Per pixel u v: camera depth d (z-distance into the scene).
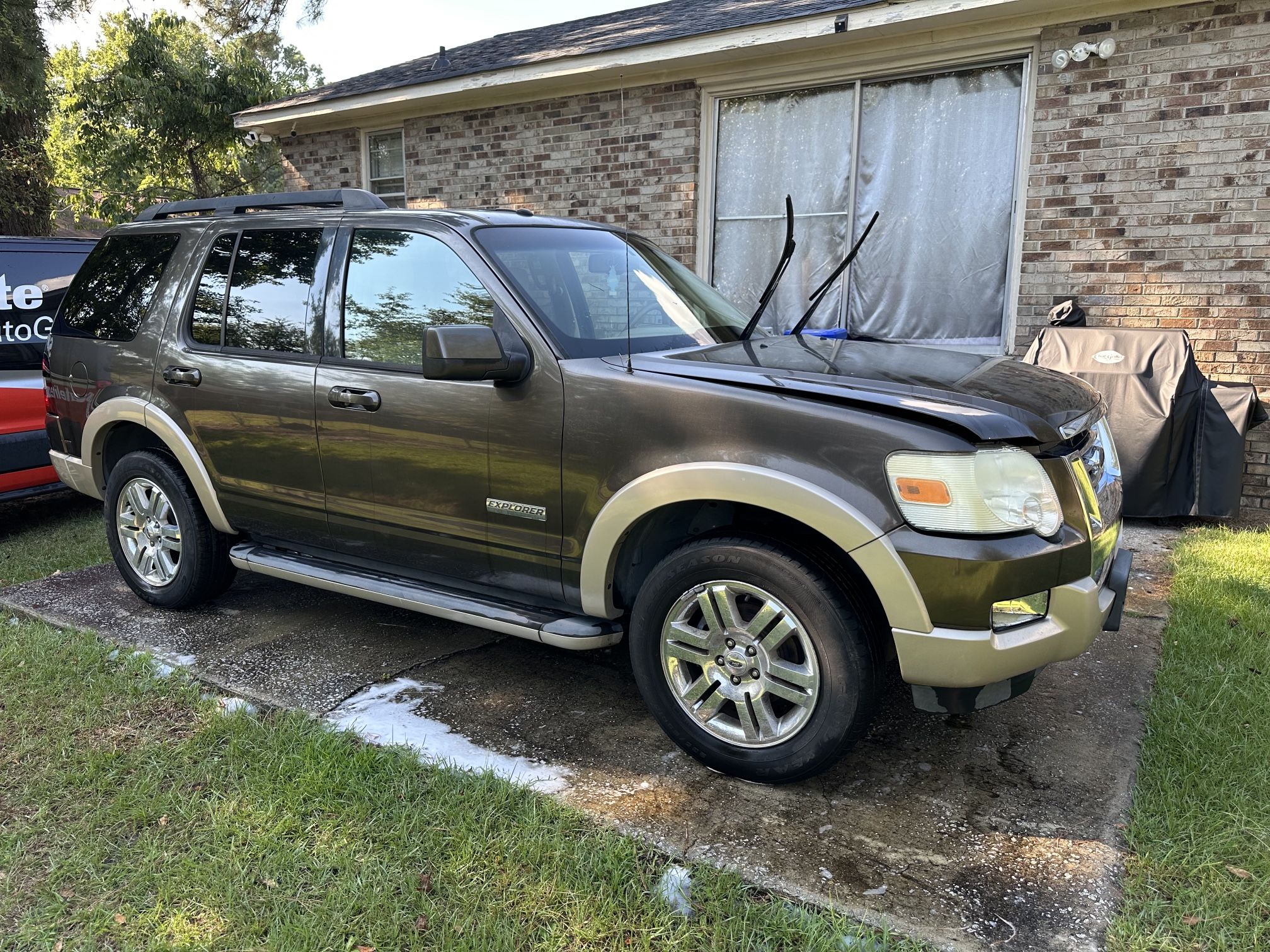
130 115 17.56
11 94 11.16
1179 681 3.33
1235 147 5.76
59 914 2.18
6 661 3.58
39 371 5.71
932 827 2.51
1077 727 3.07
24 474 5.56
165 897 2.22
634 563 2.99
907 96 7.00
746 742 2.71
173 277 4.00
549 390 2.90
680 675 2.81
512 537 3.05
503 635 3.97
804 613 2.53
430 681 3.48
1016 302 6.70
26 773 2.80
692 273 4.12
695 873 2.28
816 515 2.45
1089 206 6.27
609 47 7.54
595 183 8.45
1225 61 5.71
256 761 2.81
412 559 3.39
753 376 2.70
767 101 7.60
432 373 2.74
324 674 3.53
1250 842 2.38
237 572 4.68
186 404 3.86
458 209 3.50
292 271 3.61
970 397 2.54
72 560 5.10
